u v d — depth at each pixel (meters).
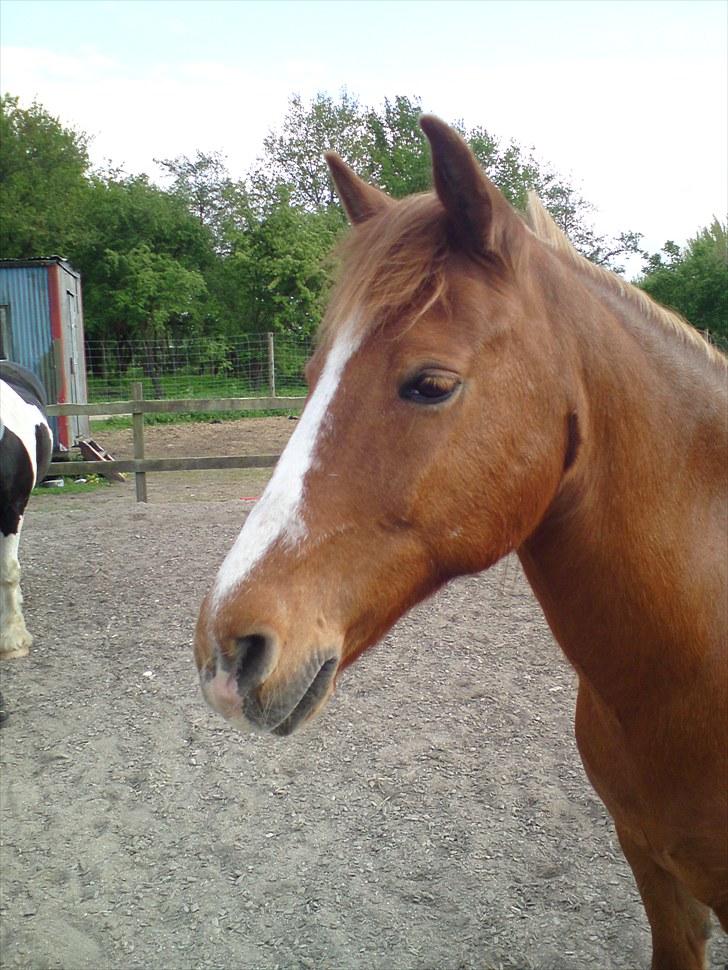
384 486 1.24
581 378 1.36
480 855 2.82
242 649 1.20
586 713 1.67
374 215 1.52
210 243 29.20
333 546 1.24
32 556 6.65
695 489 1.44
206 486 10.25
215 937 2.51
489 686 4.08
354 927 2.52
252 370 20.09
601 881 2.67
